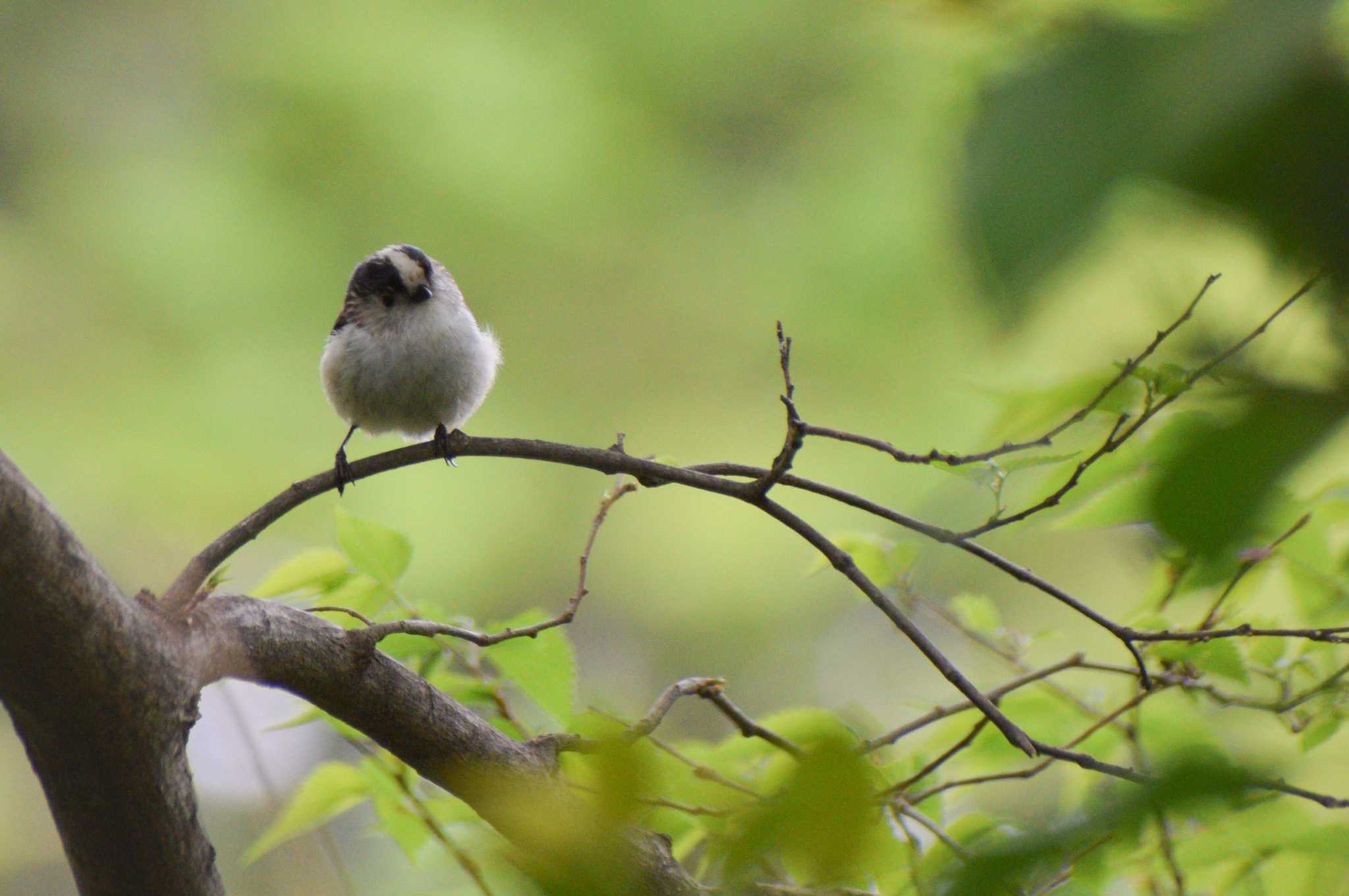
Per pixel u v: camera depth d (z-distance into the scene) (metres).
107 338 11.91
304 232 11.84
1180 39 0.99
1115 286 1.40
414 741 4.06
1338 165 0.94
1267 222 0.98
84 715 3.30
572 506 12.82
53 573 3.10
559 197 11.96
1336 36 0.95
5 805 12.78
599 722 3.90
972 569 11.14
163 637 3.46
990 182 1.00
